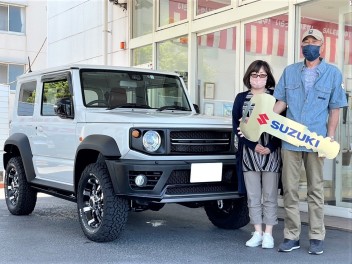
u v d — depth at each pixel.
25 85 6.62
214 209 5.62
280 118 4.40
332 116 4.40
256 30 7.38
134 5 10.09
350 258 4.36
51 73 5.94
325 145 4.31
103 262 4.26
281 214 6.42
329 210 6.30
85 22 11.54
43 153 5.91
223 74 8.02
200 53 8.52
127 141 4.50
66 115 5.35
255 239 4.78
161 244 4.89
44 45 21.98
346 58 6.38
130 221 6.08
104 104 5.42
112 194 4.61
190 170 4.54
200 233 5.40
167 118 4.67
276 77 7.04
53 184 5.65
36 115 6.12
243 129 4.52
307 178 4.52
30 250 4.66
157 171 4.40
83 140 4.97
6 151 6.75
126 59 10.21
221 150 4.89
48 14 13.26
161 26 9.31
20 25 21.64
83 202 5.02
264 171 4.59
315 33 4.32
